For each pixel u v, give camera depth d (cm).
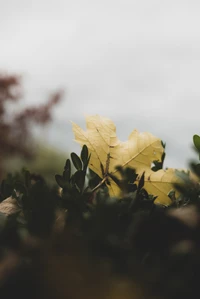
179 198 45
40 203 33
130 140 49
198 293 30
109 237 32
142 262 31
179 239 32
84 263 30
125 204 37
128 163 48
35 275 30
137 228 32
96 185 48
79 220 33
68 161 42
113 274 30
